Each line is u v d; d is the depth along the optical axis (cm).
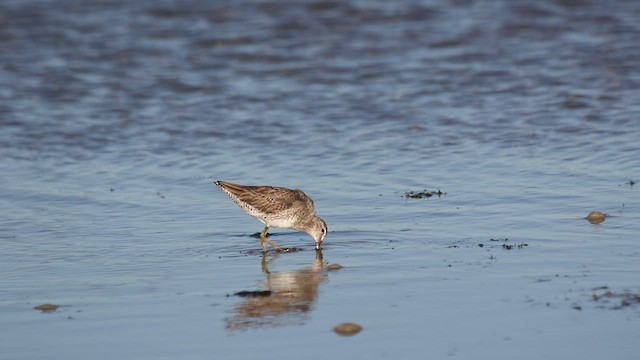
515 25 3008
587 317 1110
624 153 1895
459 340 1071
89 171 1944
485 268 1304
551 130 2092
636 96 2305
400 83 2522
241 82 2591
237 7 3291
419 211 1612
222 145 2103
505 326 1101
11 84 2588
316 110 2333
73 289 1284
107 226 1595
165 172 1925
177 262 1407
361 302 1202
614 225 1473
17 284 1312
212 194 1775
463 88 2456
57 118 2316
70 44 2948
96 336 1117
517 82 2480
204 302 1223
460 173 1831
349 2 3288
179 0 3394
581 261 1312
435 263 1343
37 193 1797
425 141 2066
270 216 1467
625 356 1016
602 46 2752
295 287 1276
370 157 1970
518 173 1808
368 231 1527
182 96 2483
